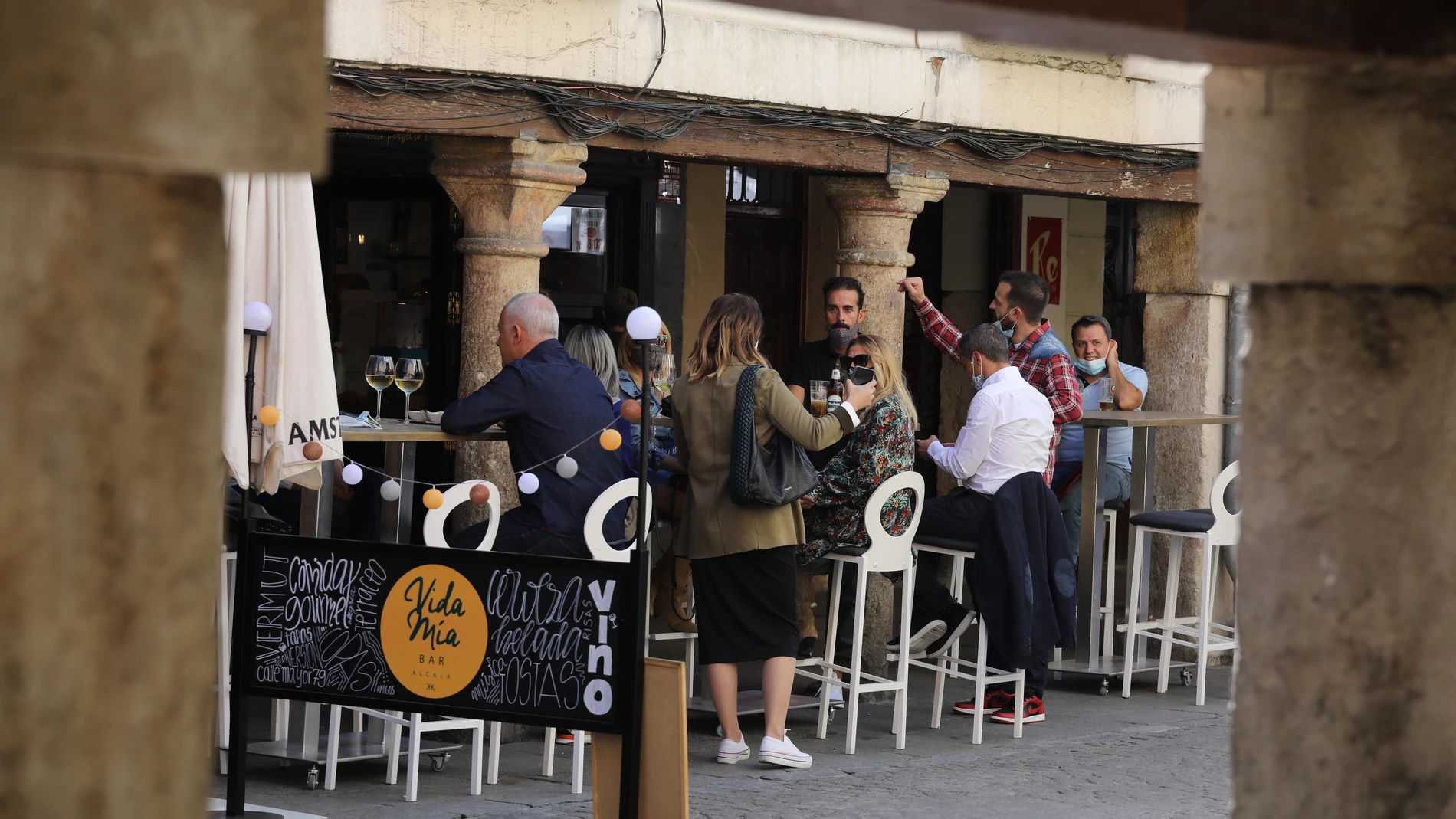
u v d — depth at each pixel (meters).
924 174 8.87
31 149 1.26
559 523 6.87
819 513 7.69
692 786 6.80
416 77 7.10
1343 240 1.96
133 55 1.29
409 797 6.42
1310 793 2.02
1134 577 9.37
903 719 7.75
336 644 5.21
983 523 7.91
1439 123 1.91
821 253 12.95
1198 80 10.05
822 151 8.51
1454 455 1.94
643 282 10.23
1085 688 9.64
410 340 9.79
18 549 1.28
